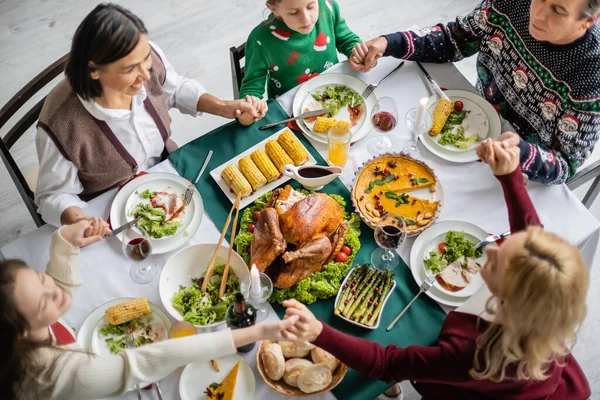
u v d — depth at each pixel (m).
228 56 3.75
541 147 2.08
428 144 2.11
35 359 1.47
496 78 2.28
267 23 2.35
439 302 1.78
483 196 1.99
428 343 1.74
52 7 3.88
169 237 1.89
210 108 2.22
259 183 1.96
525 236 1.33
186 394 1.64
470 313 1.59
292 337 1.57
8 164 2.13
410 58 2.27
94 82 1.77
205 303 1.77
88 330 1.73
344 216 1.93
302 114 2.12
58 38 3.76
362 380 1.67
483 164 2.05
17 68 3.65
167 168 2.05
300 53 2.42
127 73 1.75
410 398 2.62
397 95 2.22
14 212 3.18
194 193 1.98
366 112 2.17
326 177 1.91
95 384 1.50
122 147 2.06
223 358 1.69
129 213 1.93
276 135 2.11
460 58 2.33
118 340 1.72
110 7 1.66
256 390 1.65
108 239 1.89
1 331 1.38
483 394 1.60
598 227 1.91
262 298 1.68
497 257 1.39
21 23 3.82
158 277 1.83
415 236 1.91
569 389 1.69
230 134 2.12
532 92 2.12
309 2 2.12
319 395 1.64
